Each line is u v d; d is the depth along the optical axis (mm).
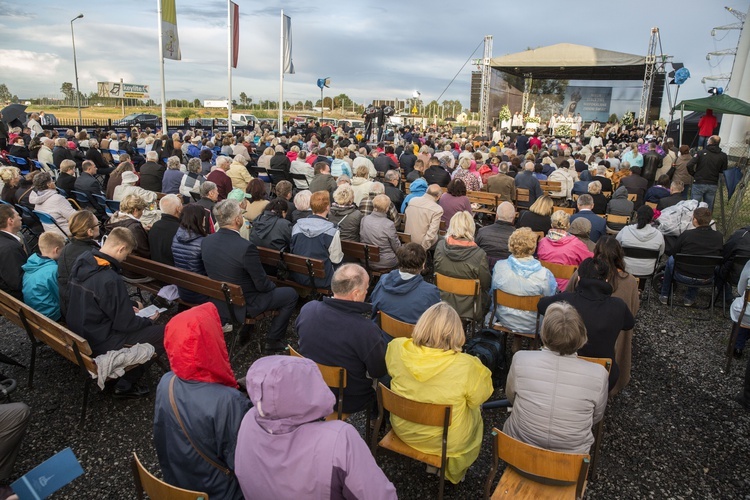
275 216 5098
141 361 3404
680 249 5426
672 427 3533
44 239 3836
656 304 5812
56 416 3504
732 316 4227
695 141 20219
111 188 8172
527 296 3773
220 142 17031
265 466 1628
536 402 2408
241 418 1931
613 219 7191
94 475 2979
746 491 2938
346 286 2766
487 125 26891
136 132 16516
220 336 2043
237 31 17750
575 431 2365
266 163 11156
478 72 27859
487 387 2570
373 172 10008
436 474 2793
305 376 1604
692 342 4840
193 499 1624
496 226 5047
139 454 3160
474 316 4121
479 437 2707
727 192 10133
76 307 3275
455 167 12375
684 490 2939
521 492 2273
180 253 4406
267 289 4109
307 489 1576
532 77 32500
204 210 4480
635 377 4199
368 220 5336
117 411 3576
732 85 16203
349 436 1615
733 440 3404
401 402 2436
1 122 13500
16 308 3646
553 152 14805
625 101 31062
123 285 3385
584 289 3061
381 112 22297
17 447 2668
